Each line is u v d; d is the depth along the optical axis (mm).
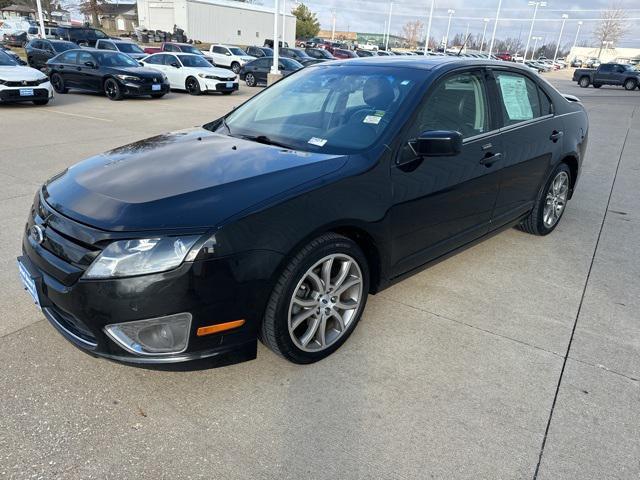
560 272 4160
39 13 31781
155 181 2559
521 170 4059
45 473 2064
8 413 2363
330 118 3299
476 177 3520
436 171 3172
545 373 2834
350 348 2982
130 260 2178
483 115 3666
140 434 2289
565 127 4660
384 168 2883
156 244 2188
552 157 4473
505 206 4031
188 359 2320
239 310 2344
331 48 49938
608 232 5152
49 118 10852
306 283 2666
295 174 2643
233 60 27234
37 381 2584
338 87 3523
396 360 2889
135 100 15148
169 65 17938
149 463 2141
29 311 3225
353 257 2791
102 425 2330
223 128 3613
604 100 23203
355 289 2926
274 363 2818
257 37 53469
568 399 2629
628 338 3223
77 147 8039
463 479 2127
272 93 3887
